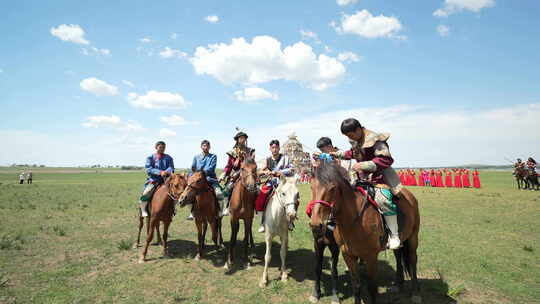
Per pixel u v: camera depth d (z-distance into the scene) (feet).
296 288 19.21
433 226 37.11
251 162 21.83
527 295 17.74
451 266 22.75
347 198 13.93
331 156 18.10
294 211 17.62
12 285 18.85
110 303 16.69
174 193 23.36
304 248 28.81
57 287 18.71
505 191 78.79
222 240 30.07
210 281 20.20
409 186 112.78
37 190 96.63
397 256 19.17
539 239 30.60
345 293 18.58
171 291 18.47
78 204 60.08
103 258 24.80
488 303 16.76
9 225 37.68
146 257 25.17
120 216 46.14
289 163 23.52
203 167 26.71
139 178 214.48
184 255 25.99
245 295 18.13
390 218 14.83
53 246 28.22
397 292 18.63
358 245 14.21
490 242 29.50
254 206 23.34
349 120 15.12
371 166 13.85
